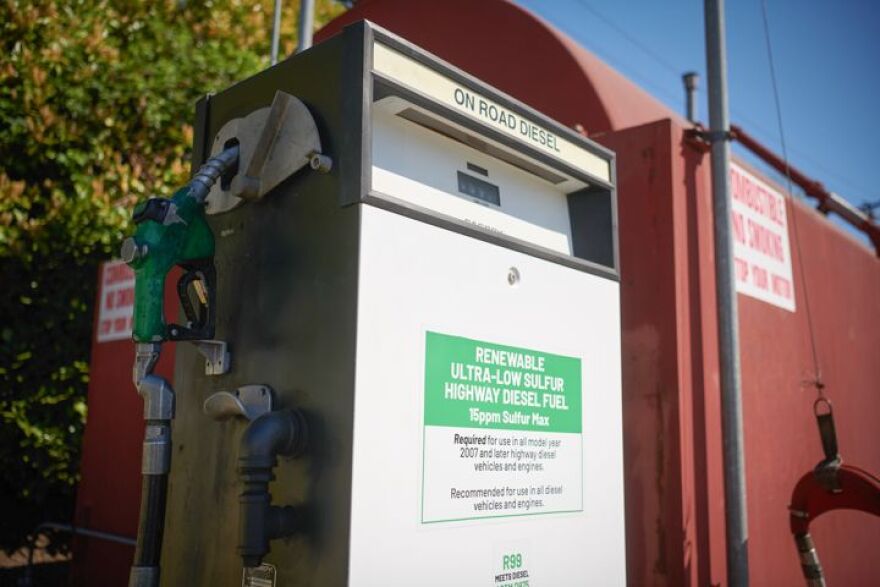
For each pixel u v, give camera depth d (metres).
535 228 2.44
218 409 1.85
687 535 2.98
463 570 1.88
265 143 1.95
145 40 7.23
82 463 4.97
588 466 2.32
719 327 3.23
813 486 3.18
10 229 5.60
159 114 6.61
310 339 1.81
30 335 5.75
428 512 1.81
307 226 1.86
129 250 1.81
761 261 4.12
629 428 3.16
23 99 5.93
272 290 1.93
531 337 2.16
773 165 5.52
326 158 1.82
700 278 3.36
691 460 3.08
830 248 5.15
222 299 2.06
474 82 2.12
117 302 5.01
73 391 5.71
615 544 2.38
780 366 4.18
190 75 7.00
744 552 3.04
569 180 2.54
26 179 6.20
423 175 2.07
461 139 2.19
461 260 1.98
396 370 1.78
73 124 6.13
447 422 1.88
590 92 4.19
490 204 2.28
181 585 2.03
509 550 2.01
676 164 3.31
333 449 1.70
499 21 4.50
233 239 2.07
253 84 2.11
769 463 3.90
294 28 8.84
